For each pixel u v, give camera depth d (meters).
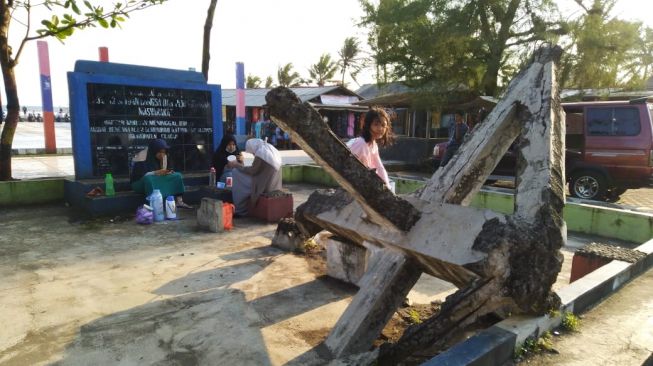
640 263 3.98
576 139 9.02
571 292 3.19
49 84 14.59
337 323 3.04
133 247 5.04
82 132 7.07
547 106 3.07
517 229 2.38
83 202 6.72
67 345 2.90
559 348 2.70
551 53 3.44
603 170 8.56
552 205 2.61
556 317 2.90
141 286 3.91
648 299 3.46
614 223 6.00
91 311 3.40
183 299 3.67
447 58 13.59
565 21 12.84
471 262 2.35
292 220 5.11
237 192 6.68
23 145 17.23
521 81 3.43
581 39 12.49
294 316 3.42
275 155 6.61
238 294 3.80
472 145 3.40
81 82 6.98
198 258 4.71
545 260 2.42
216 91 8.51
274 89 2.39
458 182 3.32
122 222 6.16
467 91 14.05
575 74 13.10
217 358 2.79
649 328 2.98
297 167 10.55
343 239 4.09
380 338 3.11
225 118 24.88
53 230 5.68
